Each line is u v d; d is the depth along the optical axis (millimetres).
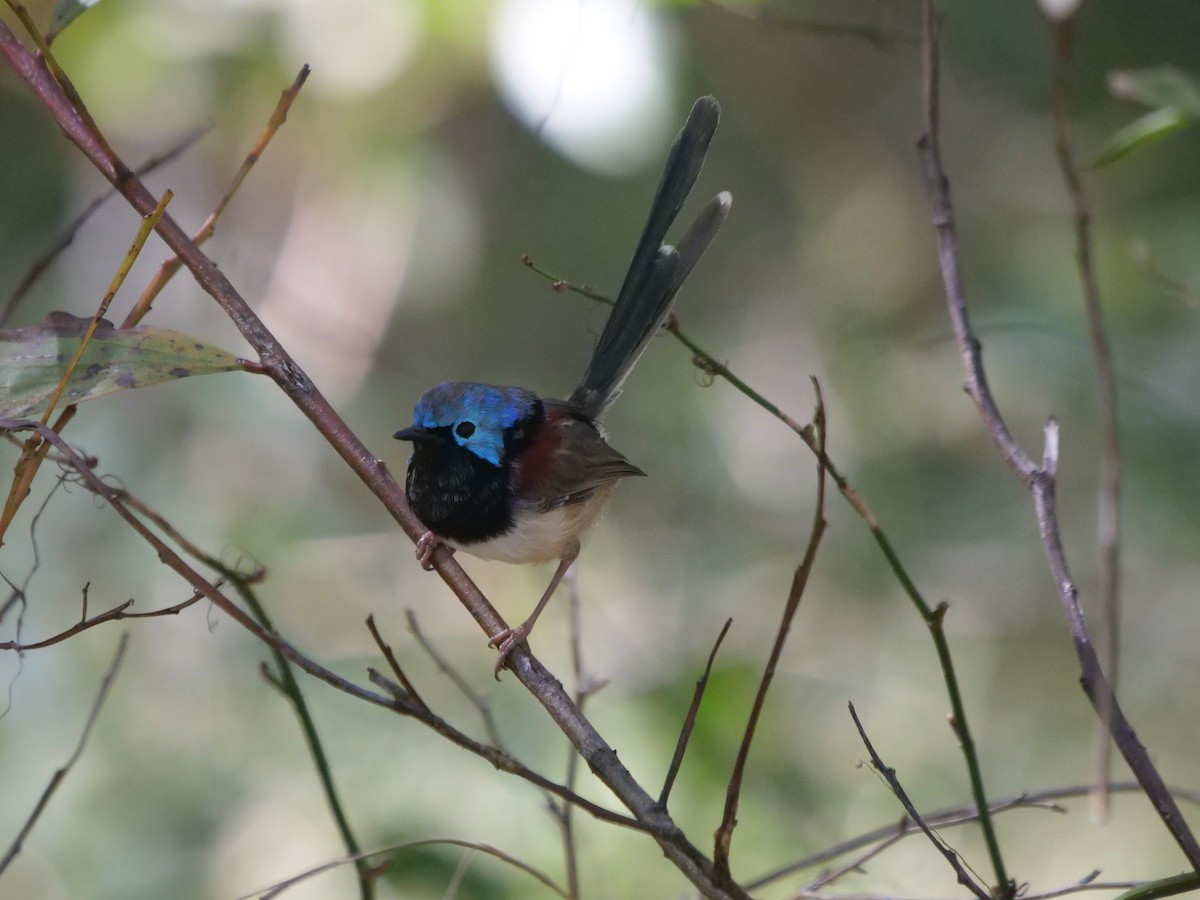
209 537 11891
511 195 14906
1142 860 11977
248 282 13500
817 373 14984
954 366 13930
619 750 9594
